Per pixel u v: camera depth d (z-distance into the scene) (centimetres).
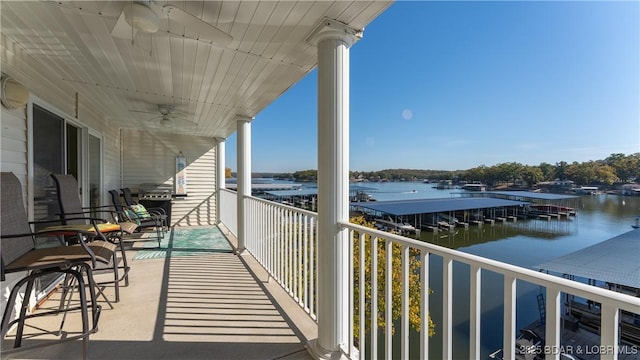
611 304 79
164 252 461
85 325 181
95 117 462
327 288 196
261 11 186
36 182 278
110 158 566
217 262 407
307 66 277
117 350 199
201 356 195
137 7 165
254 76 306
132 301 274
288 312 259
